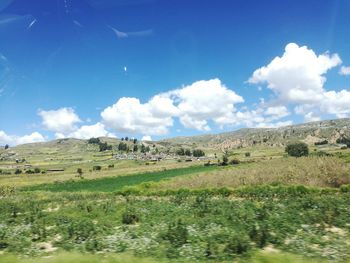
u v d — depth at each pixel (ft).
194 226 84.33
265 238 67.62
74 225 90.53
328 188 156.04
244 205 115.65
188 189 184.55
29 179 487.20
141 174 439.22
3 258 50.67
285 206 110.22
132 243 69.97
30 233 88.02
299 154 462.19
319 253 59.26
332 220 84.02
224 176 207.72
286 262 50.78
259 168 221.25
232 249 60.59
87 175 499.92
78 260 49.62
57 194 219.20
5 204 156.04
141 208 120.78
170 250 62.59
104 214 114.83
